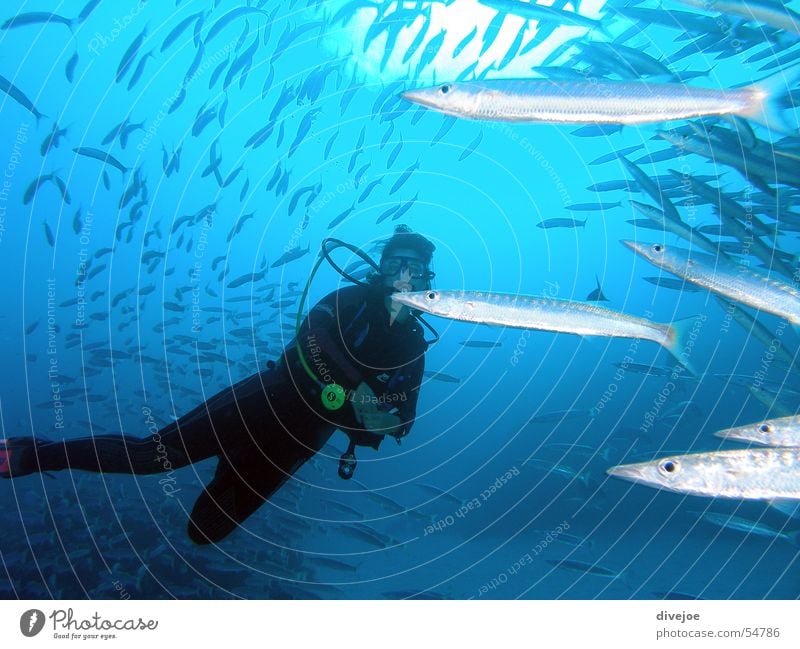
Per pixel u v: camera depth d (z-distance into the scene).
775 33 4.64
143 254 8.07
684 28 4.92
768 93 2.84
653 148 5.52
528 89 2.77
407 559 10.03
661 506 11.32
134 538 6.92
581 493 10.34
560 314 3.12
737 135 3.61
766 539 9.66
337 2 9.03
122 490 8.08
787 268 4.04
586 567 5.93
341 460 3.85
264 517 7.78
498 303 3.05
